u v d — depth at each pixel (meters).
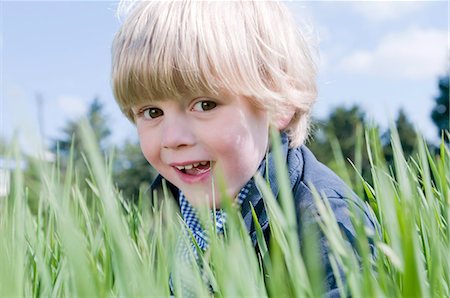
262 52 1.12
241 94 1.05
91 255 0.58
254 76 1.07
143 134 1.09
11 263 0.39
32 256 0.60
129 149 10.65
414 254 0.30
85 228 0.83
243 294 0.34
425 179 0.50
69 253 0.27
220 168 0.34
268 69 1.13
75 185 0.78
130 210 0.91
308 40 1.34
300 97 1.19
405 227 0.35
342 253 0.41
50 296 0.49
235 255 0.35
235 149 1.03
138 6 1.17
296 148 1.13
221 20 1.09
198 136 1.03
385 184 0.45
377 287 0.36
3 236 0.45
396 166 0.49
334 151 0.49
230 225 0.35
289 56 1.19
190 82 1.03
